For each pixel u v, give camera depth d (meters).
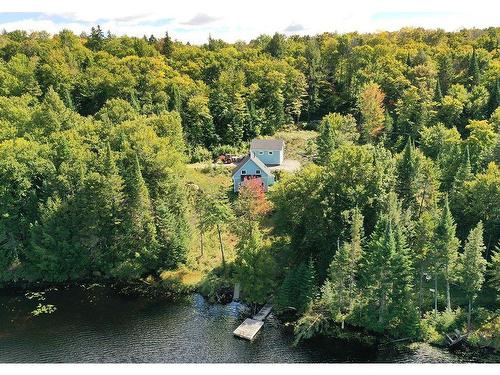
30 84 106.56
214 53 143.25
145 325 51.44
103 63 122.75
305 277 52.06
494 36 134.25
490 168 60.50
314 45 141.00
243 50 157.25
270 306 54.38
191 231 66.88
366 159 55.66
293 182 57.69
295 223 57.78
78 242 63.44
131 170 63.66
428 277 51.75
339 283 49.47
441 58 117.44
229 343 47.69
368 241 53.16
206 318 52.75
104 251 64.12
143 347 47.06
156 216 63.47
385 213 53.91
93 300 57.59
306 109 119.12
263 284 52.62
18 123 80.88
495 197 55.81
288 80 116.06
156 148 71.56
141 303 56.66
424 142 85.81
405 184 59.31
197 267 62.47
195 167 93.00
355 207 52.12
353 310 50.00
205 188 81.88
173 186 66.25
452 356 44.41
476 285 46.72
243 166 81.31
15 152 66.00
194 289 59.09
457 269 48.97
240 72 123.25
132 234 62.91
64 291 60.22
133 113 92.12
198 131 103.81
